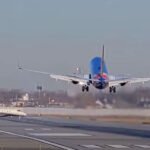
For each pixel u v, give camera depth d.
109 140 130.88
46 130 165.38
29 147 110.44
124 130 166.00
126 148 110.75
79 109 185.00
